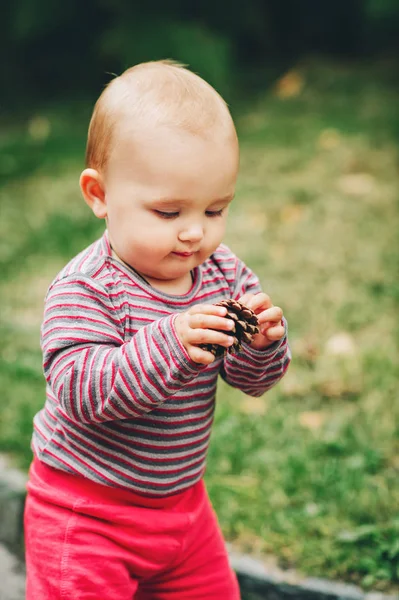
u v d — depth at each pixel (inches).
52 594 61.5
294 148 218.4
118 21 298.8
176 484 63.7
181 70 60.0
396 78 288.0
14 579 92.7
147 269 59.2
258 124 246.4
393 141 216.7
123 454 61.0
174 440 62.0
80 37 324.5
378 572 80.7
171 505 65.0
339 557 82.7
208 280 64.9
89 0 314.2
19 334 132.6
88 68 321.1
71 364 56.3
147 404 55.1
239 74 316.5
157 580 68.8
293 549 84.6
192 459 64.1
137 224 57.0
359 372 115.3
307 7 341.7
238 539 86.8
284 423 105.8
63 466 62.1
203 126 55.8
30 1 307.4
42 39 325.1
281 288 140.9
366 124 234.4
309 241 160.2
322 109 257.6
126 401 54.8
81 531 61.5
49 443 63.1
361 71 301.9
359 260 150.6
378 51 333.7
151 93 56.9
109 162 57.6
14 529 97.8
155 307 60.0
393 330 126.2
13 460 103.3
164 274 59.2
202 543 68.9
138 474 61.6
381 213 172.4
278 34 347.6
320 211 174.6
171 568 67.7
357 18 336.8
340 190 185.9
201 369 54.2
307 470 95.7
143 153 55.6
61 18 312.3
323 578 81.5
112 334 58.1
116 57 293.1
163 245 56.9
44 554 62.4
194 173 55.3
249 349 62.4
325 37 344.2
